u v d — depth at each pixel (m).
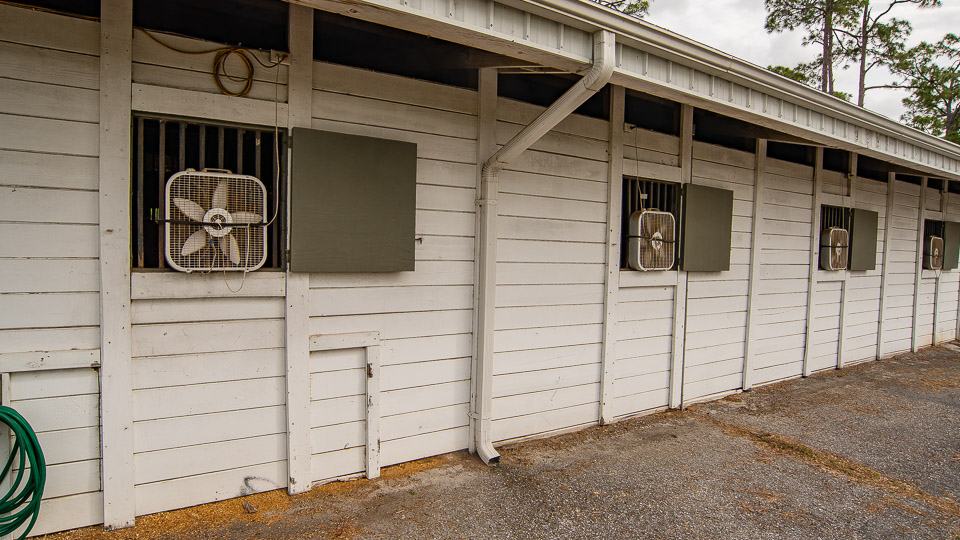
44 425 2.41
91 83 2.40
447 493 3.05
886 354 7.43
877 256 7.05
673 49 2.89
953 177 6.02
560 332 3.96
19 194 2.30
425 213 3.30
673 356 4.73
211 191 2.59
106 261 2.44
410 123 3.21
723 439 4.12
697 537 2.72
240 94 2.68
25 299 2.34
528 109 3.71
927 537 2.81
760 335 5.56
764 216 5.43
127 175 2.47
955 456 3.96
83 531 2.49
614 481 3.31
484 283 3.45
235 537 2.51
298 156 2.77
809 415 4.79
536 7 2.39
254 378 2.83
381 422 3.22
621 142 4.18
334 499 2.92
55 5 2.44
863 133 4.42
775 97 3.64
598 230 4.12
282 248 2.84
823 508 3.09
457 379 3.52
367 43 3.20
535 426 3.89
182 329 2.64
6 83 2.26
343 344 3.02
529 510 2.90
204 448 2.73
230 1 2.76
